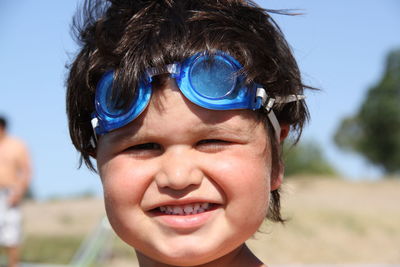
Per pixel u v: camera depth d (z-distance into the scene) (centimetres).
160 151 171
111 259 912
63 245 1096
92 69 182
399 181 2745
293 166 3900
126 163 173
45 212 1662
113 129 174
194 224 169
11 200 824
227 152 170
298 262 1105
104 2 203
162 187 168
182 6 186
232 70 171
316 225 1382
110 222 179
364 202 2012
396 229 1452
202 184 168
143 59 170
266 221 231
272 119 185
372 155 4531
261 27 192
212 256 170
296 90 203
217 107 167
